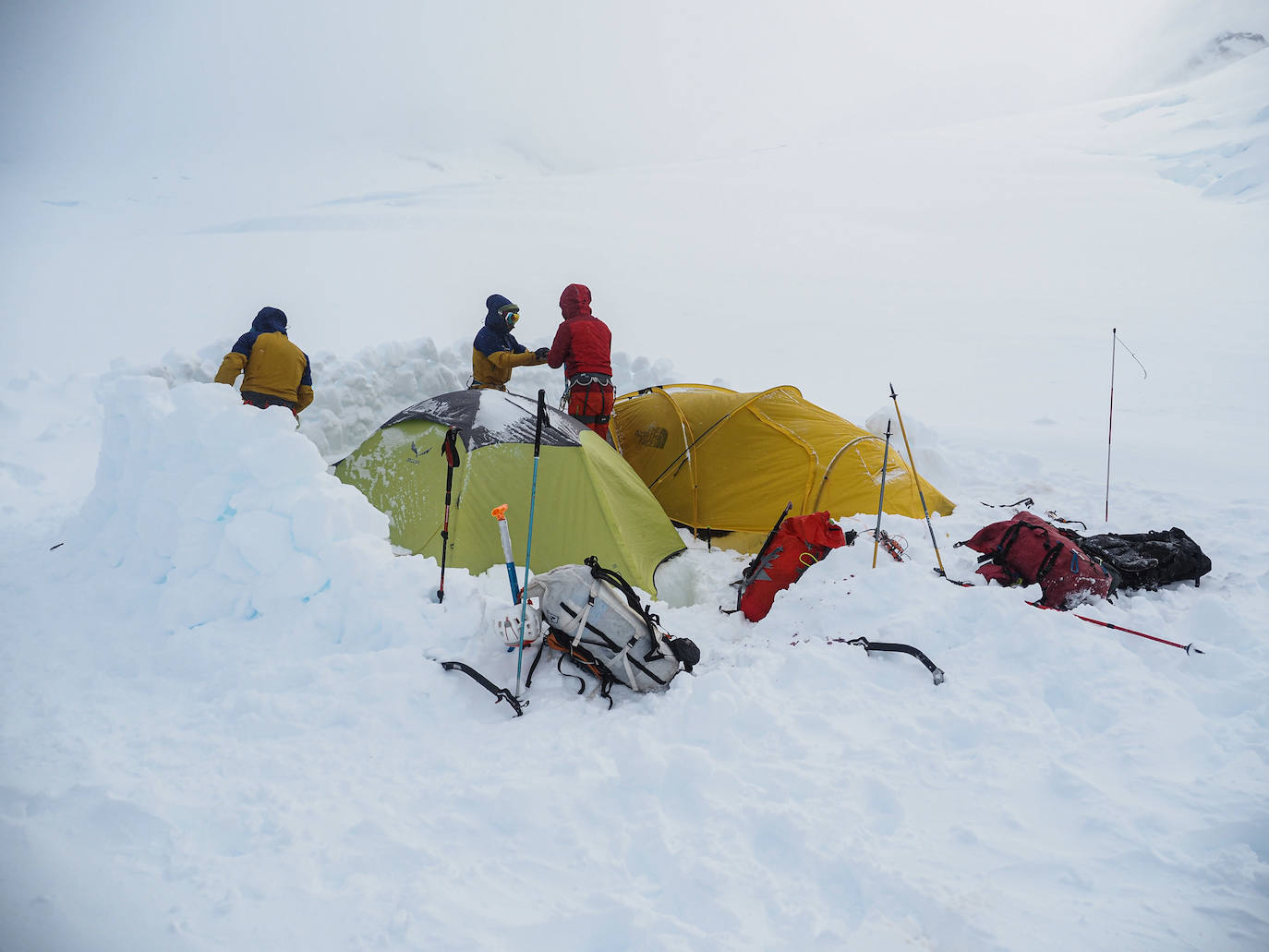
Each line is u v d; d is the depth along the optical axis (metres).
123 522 4.98
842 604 4.70
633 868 2.93
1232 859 2.84
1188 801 3.13
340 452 8.00
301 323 20.66
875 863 2.83
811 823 3.05
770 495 6.26
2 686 3.76
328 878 2.79
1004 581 5.00
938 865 2.86
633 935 2.60
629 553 5.19
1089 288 28.88
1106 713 3.73
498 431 5.28
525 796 3.15
